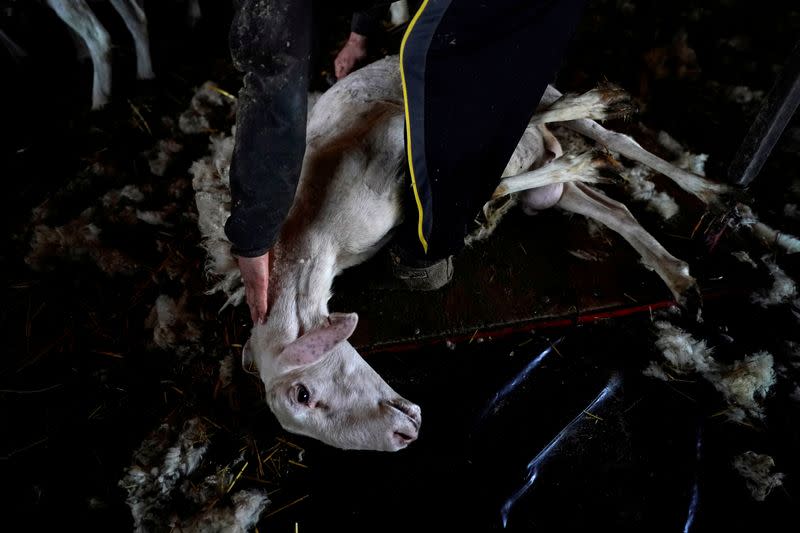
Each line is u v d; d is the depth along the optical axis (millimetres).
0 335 2553
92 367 2463
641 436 2166
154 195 2982
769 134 2328
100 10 3730
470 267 2594
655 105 3268
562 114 2139
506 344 2400
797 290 2516
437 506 2037
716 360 2340
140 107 3359
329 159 2168
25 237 2861
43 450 2256
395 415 1854
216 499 2100
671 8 3789
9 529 2072
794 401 2248
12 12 3418
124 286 2691
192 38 3732
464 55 1690
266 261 1790
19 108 3357
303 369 1871
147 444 2213
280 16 1325
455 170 1920
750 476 2039
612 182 2219
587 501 2033
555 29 1784
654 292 2500
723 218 2443
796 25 3670
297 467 2172
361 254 2354
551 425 2184
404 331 2416
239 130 1455
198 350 2473
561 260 2605
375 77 2420
